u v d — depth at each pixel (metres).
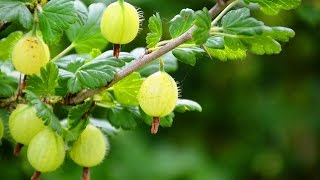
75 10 0.48
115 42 0.47
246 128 1.12
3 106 0.51
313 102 1.10
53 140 0.49
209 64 1.05
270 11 0.46
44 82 0.48
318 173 1.15
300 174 1.16
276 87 1.10
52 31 0.48
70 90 0.47
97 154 0.50
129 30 0.47
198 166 1.04
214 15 0.46
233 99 1.10
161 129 1.07
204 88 1.08
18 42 0.48
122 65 0.48
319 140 1.12
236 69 1.07
